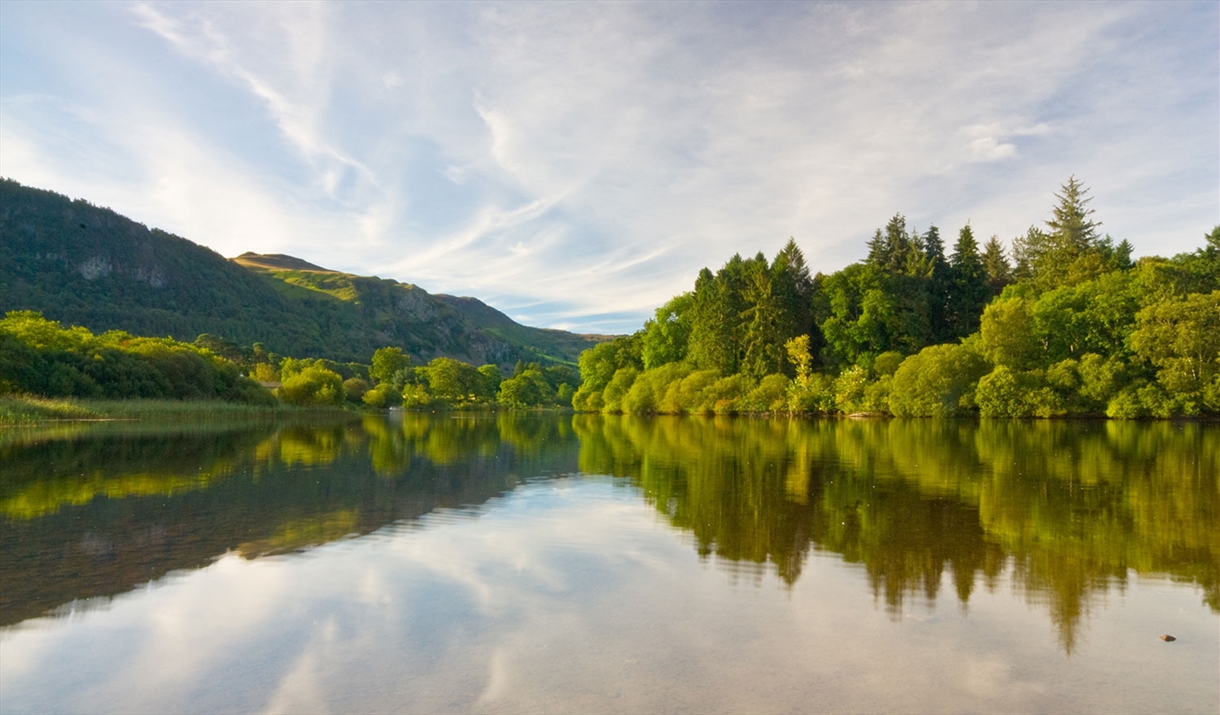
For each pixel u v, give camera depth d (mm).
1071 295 55500
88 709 5516
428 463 22891
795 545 11031
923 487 17062
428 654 6605
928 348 55906
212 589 8617
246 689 5859
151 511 13719
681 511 13977
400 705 5570
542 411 118312
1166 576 9266
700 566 9781
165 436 34500
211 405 66688
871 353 69625
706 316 78812
